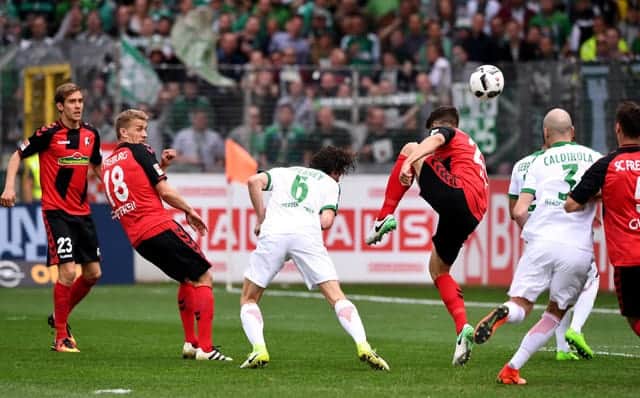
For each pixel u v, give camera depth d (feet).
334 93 217.15
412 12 257.55
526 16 256.93
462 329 98.53
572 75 207.82
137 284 215.10
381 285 217.77
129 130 111.75
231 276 215.31
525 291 91.91
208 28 246.27
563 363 108.99
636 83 206.08
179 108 215.92
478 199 103.30
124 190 110.01
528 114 209.87
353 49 253.44
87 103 214.69
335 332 140.36
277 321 155.02
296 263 101.40
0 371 100.32
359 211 214.90
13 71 215.31
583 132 207.82
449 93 213.66
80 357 111.86
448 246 104.68
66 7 264.52
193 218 110.63
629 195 88.02
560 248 90.89
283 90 217.15
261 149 216.74
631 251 88.22
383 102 216.13
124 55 214.48
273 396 84.23
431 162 103.71
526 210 94.02
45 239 207.62
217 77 219.82
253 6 267.39
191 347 111.24
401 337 135.23
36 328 141.90
